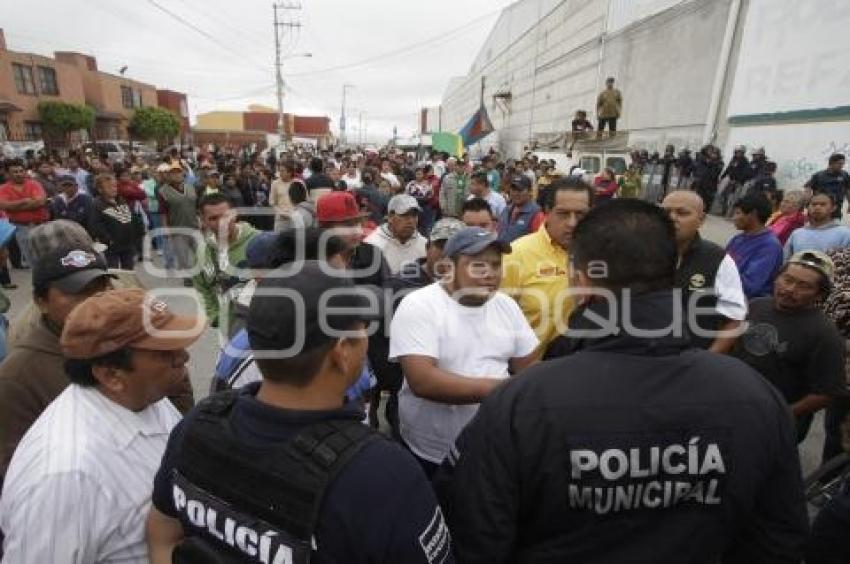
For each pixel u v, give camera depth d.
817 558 1.92
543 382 1.19
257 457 0.99
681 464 1.14
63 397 1.45
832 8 11.45
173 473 1.14
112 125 46.00
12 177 7.99
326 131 86.50
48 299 1.77
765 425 1.18
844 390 2.80
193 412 1.16
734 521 1.21
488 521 1.20
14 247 8.63
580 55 28.80
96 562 1.36
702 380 1.18
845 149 11.04
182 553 1.07
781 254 4.02
